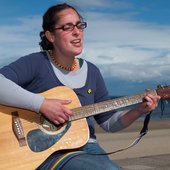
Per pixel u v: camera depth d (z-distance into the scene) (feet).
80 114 11.69
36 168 11.12
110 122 12.62
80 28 12.03
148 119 12.05
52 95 11.79
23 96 11.18
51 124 11.49
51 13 12.10
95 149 11.82
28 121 11.47
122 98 12.09
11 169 11.06
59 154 11.42
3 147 11.24
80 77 12.34
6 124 11.40
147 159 30.99
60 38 11.94
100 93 12.88
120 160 30.63
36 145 11.31
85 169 10.61
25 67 11.78
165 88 11.91
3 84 11.21
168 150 35.81
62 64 12.14
